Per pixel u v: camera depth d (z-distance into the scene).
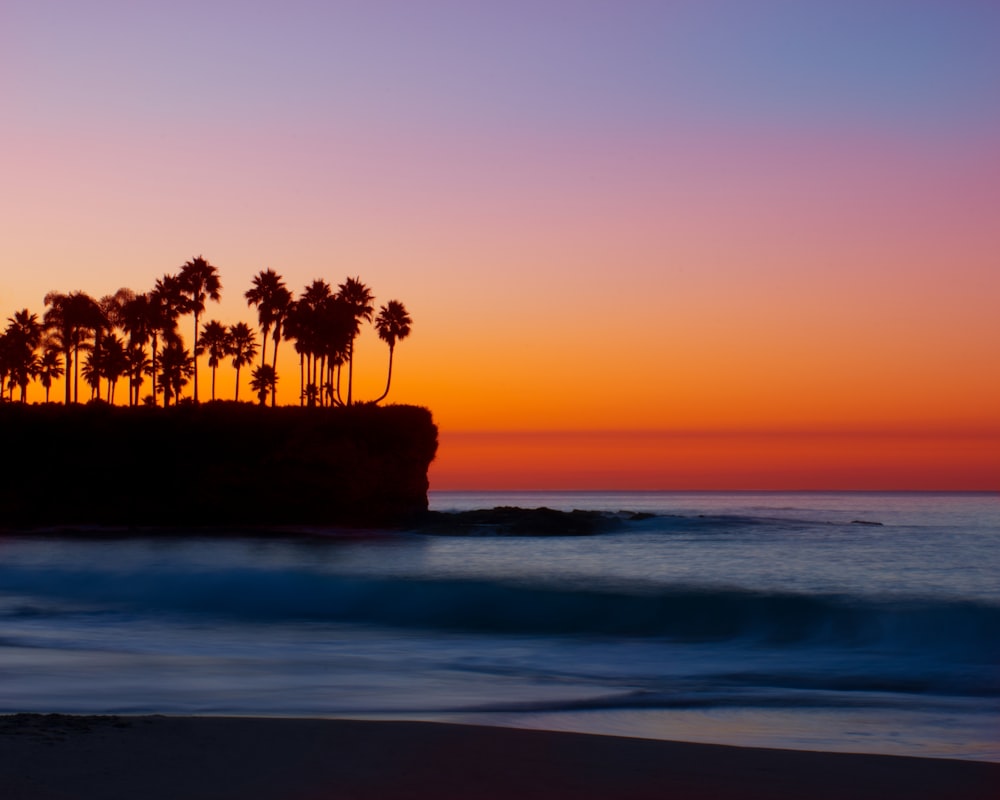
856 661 22.02
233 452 87.50
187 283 113.94
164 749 10.98
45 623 28.66
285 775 10.18
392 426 91.06
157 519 87.31
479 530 84.00
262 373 134.75
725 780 10.54
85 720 12.28
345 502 88.19
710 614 27.66
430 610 30.06
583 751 11.64
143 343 124.19
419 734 12.21
